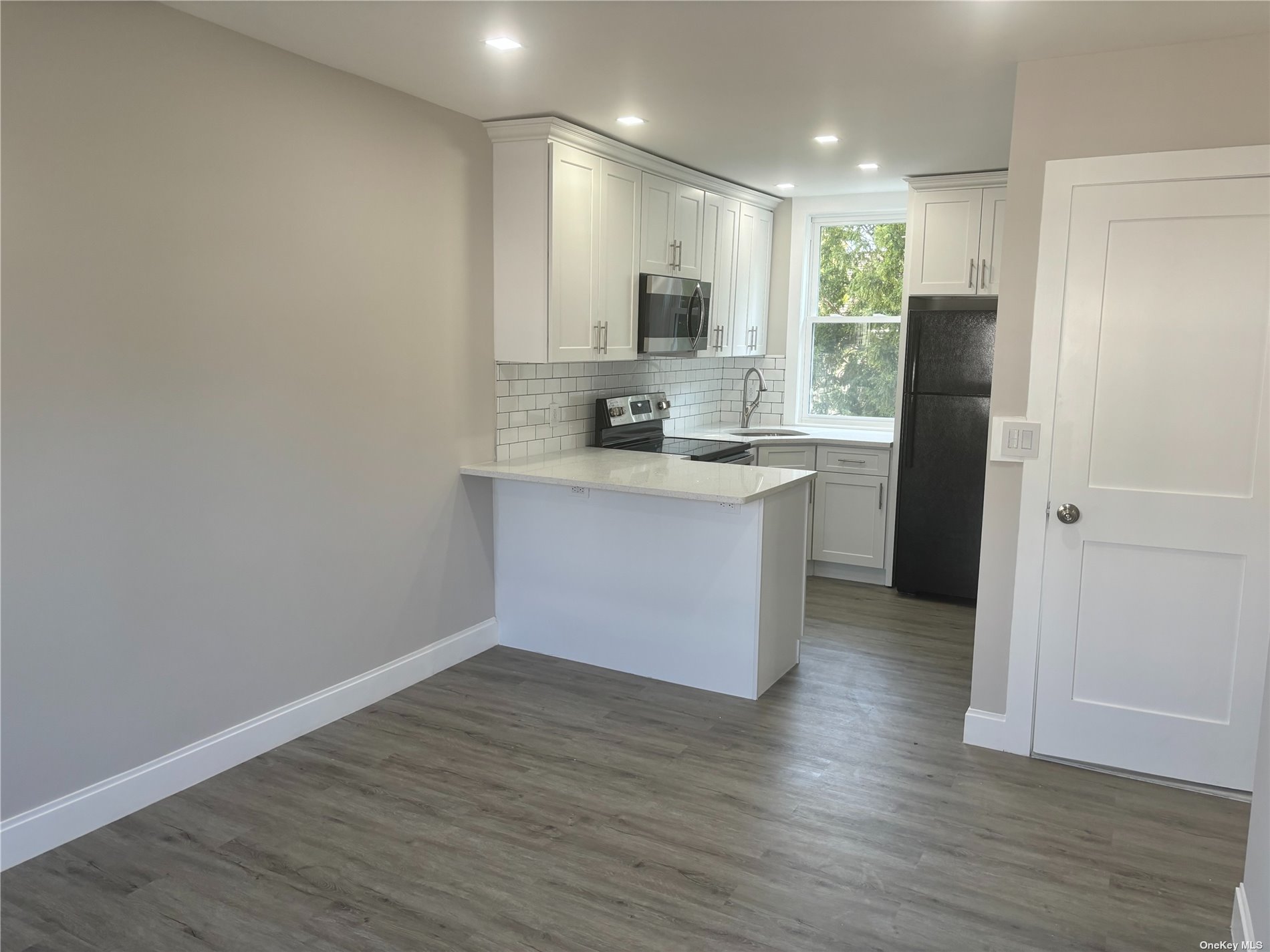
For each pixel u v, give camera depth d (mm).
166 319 2703
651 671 3953
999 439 3133
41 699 2490
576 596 4102
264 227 2984
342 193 3271
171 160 2674
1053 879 2490
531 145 3891
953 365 5023
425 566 3855
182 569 2830
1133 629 3027
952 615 4965
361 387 3432
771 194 5832
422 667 3871
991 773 3107
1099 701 3107
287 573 3203
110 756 2682
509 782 3002
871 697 3779
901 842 2664
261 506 3072
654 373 5582
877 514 5523
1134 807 2891
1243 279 2771
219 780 2973
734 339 5680
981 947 2203
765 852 2602
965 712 3629
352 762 3121
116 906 2312
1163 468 2928
